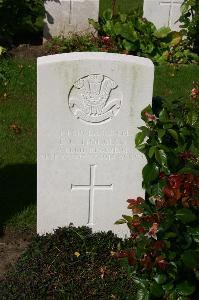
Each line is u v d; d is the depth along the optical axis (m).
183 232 2.29
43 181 2.67
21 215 2.96
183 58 4.46
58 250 2.67
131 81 2.55
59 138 2.60
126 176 2.69
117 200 2.73
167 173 2.45
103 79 2.53
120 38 4.43
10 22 4.48
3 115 3.72
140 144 2.50
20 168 3.29
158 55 4.45
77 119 2.58
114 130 2.62
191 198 2.28
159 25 4.71
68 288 2.53
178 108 2.59
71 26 4.59
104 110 2.58
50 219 2.74
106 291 2.53
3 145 3.46
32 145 3.47
